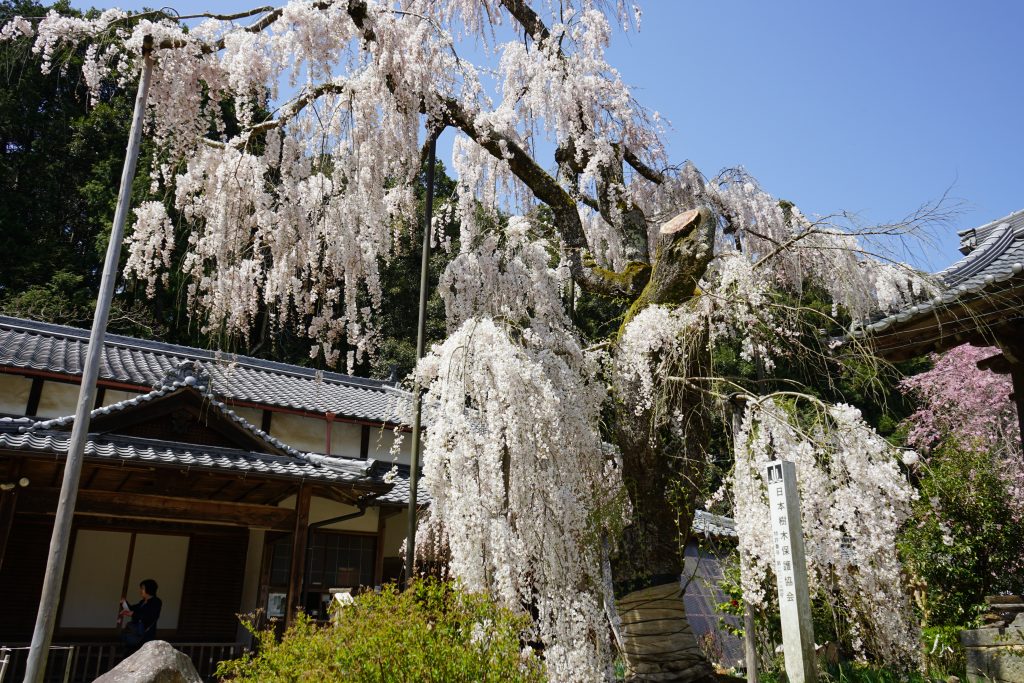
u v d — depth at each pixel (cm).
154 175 496
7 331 1077
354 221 512
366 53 509
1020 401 517
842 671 562
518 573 405
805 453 418
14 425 700
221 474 759
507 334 459
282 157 488
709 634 925
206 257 511
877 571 400
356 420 1145
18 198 1872
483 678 356
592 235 711
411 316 1817
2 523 682
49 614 355
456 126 582
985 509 785
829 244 566
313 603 969
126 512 754
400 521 1095
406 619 375
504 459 444
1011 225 629
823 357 486
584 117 641
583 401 468
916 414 1311
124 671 454
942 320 501
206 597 970
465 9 643
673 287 515
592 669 388
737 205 689
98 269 1906
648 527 481
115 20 440
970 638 570
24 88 1736
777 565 366
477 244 566
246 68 433
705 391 465
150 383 1017
